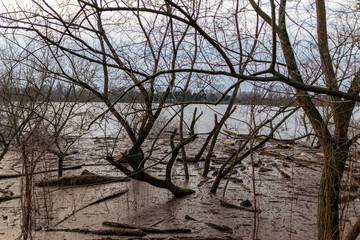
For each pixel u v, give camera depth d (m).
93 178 8.42
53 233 5.58
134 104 6.86
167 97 6.53
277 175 9.79
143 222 6.13
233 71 2.86
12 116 9.09
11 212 6.45
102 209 6.74
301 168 10.69
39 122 4.73
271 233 5.72
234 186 8.61
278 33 4.27
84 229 5.67
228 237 5.41
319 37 4.07
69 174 9.45
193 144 15.67
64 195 7.48
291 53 4.14
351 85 3.95
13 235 5.46
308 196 7.77
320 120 4.15
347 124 3.99
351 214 5.86
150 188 8.23
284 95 4.26
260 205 7.12
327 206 3.98
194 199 7.47
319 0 4.04
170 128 16.16
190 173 10.01
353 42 3.95
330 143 4.01
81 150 13.25
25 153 4.60
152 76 3.25
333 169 4.02
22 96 9.04
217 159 12.02
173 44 6.14
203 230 5.84
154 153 12.62
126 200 7.30
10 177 8.95
